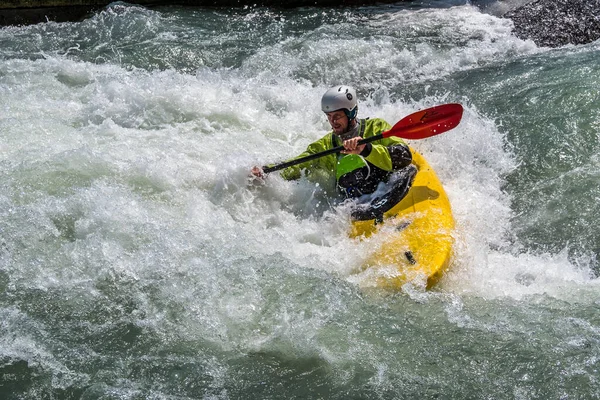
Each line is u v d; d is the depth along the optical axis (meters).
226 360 15.98
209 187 22.33
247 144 25.17
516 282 18.56
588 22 36.19
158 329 16.80
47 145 24.02
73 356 16.06
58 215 20.20
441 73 32.44
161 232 19.80
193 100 27.44
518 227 21.64
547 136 25.56
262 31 36.91
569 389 14.93
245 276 18.25
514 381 15.22
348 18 39.06
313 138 26.16
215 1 40.84
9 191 21.08
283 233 20.66
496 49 34.38
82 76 30.44
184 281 18.11
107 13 38.03
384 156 20.69
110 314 17.22
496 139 25.55
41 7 39.44
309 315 17.08
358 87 31.58
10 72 30.14
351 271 18.66
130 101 27.22
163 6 40.56
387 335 16.53
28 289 17.89
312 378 15.51
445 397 14.94
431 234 19.09
